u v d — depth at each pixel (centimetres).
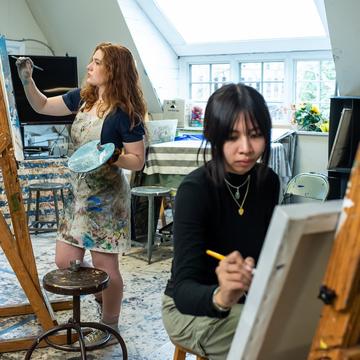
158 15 525
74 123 259
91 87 254
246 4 511
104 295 265
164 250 427
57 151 526
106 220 254
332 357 68
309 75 521
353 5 350
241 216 130
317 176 380
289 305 76
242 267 94
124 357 241
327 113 518
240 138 115
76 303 229
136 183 427
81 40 545
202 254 119
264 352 79
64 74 526
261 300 71
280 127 524
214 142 118
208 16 537
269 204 134
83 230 253
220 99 116
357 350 68
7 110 251
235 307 135
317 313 80
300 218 66
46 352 262
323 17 461
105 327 238
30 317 303
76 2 507
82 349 225
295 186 389
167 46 564
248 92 115
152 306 319
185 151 407
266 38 521
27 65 263
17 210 256
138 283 356
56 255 261
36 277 265
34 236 464
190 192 123
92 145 242
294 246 67
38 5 544
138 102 251
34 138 544
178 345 147
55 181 491
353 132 387
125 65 245
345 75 411
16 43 546
